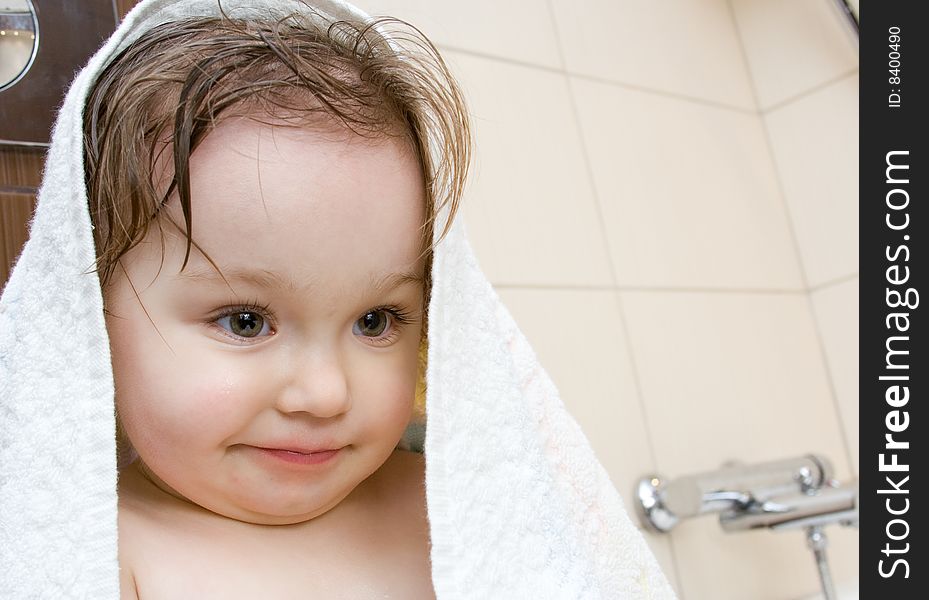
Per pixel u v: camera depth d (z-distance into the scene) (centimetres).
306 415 47
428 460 49
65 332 47
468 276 55
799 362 135
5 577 45
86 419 46
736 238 134
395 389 50
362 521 54
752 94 146
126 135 46
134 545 47
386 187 49
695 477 105
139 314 46
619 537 60
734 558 117
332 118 47
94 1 67
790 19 143
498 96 109
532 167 111
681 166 129
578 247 113
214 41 49
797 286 140
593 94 121
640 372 114
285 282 45
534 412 59
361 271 47
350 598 50
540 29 117
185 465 47
